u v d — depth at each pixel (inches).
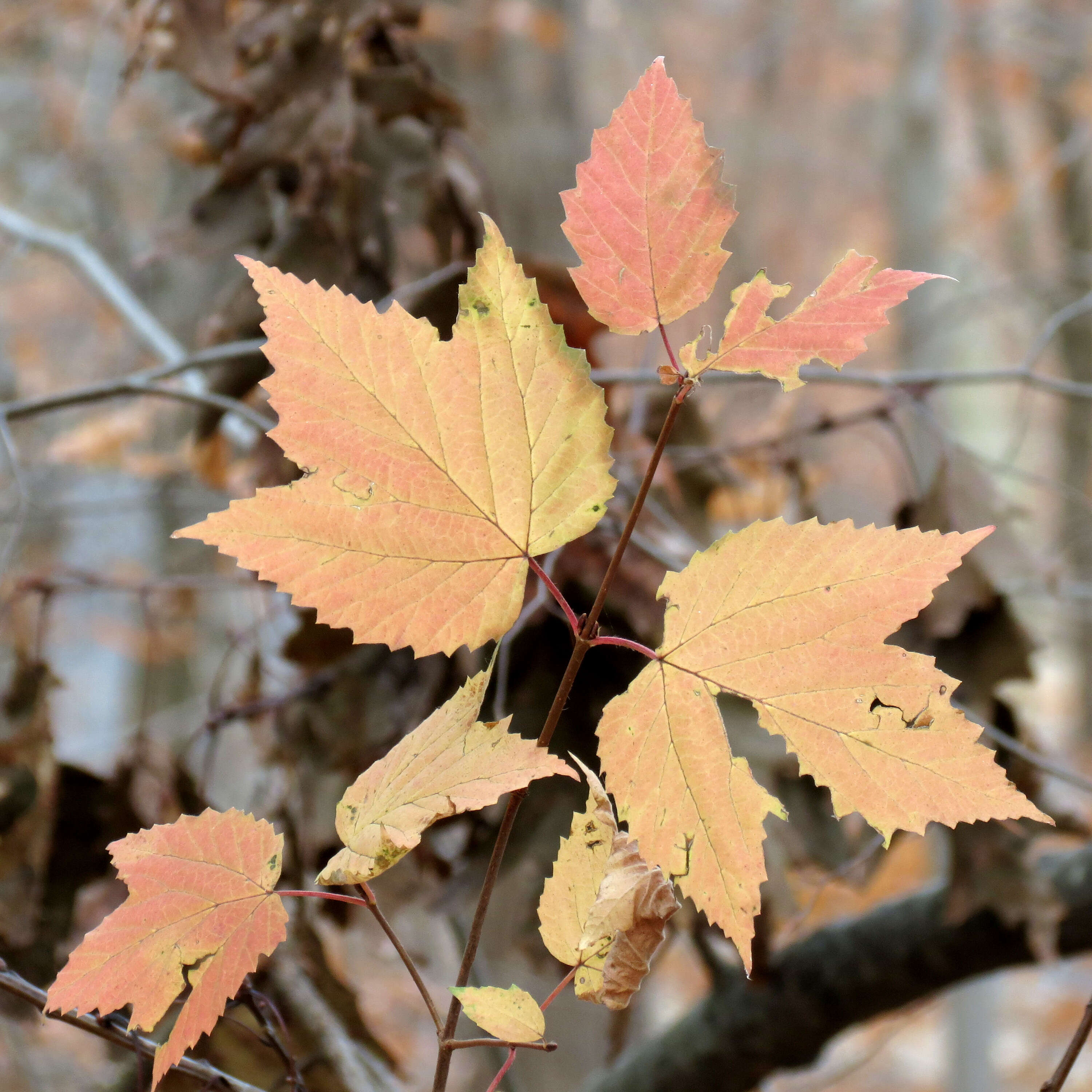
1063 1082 27.3
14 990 29.0
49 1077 80.0
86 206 152.5
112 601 140.7
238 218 63.9
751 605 25.2
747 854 25.2
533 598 52.7
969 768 24.9
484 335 25.0
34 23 138.1
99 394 56.2
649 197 24.6
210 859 25.8
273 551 25.1
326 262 62.0
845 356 24.4
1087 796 70.4
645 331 24.7
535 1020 25.3
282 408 25.0
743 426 87.7
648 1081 64.1
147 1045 29.1
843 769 25.1
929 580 25.0
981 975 58.3
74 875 51.5
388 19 64.2
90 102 142.6
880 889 83.4
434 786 25.0
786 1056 61.8
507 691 54.3
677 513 68.3
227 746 115.3
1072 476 244.2
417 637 25.2
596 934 25.8
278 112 61.4
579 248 24.7
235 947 25.7
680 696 25.3
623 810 25.3
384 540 25.1
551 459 25.1
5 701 52.4
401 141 63.2
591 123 146.5
